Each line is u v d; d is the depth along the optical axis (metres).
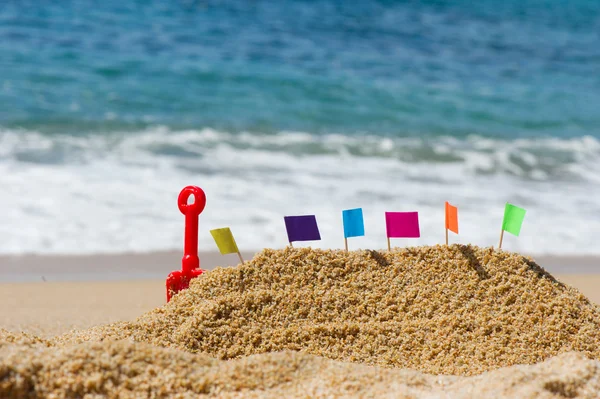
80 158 12.91
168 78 19.52
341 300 5.22
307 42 23.98
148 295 7.44
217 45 22.45
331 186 12.07
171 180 11.83
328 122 17.59
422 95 20.80
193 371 4.14
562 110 20.66
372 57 23.72
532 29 29.05
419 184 12.62
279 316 5.08
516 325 4.96
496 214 10.98
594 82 24.09
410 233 5.64
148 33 22.48
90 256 8.76
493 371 4.27
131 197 10.80
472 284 5.30
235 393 3.96
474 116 19.38
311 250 5.58
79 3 23.80
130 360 4.04
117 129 15.35
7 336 4.59
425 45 25.58
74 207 10.20
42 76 18.53
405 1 29.48
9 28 21.30
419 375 4.31
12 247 8.81
